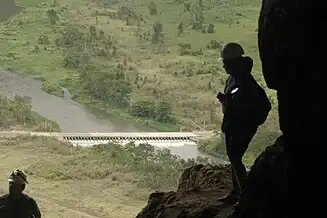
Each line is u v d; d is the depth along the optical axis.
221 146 40.84
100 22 84.88
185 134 46.41
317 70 7.99
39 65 67.50
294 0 8.02
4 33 80.44
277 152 9.31
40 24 84.50
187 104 54.09
